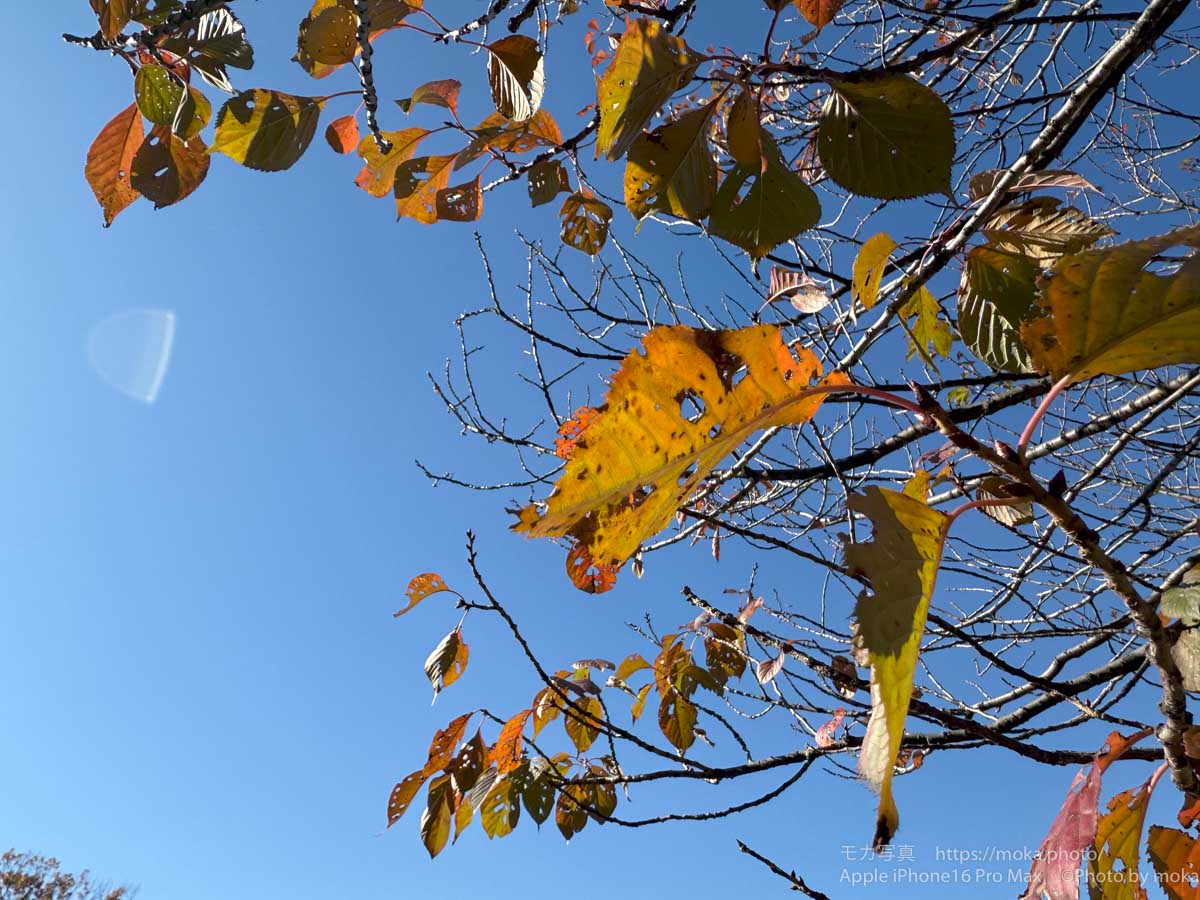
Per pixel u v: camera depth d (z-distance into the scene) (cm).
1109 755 44
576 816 91
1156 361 36
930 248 63
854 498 34
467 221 67
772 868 65
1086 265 36
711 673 97
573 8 82
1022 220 55
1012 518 52
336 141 61
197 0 47
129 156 54
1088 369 37
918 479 39
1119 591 38
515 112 57
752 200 51
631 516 38
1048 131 63
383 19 53
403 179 64
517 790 86
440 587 87
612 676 99
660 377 37
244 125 54
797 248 95
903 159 49
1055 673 93
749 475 97
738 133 51
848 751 79
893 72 49
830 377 38
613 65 46
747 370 37
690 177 51
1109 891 49
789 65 49
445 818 84
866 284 45
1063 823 43
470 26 55
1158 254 35
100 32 48
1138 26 59
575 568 49
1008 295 55
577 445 37
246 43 51
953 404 101
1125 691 76
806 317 99
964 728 63
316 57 53
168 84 52
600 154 49
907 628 31
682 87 48
